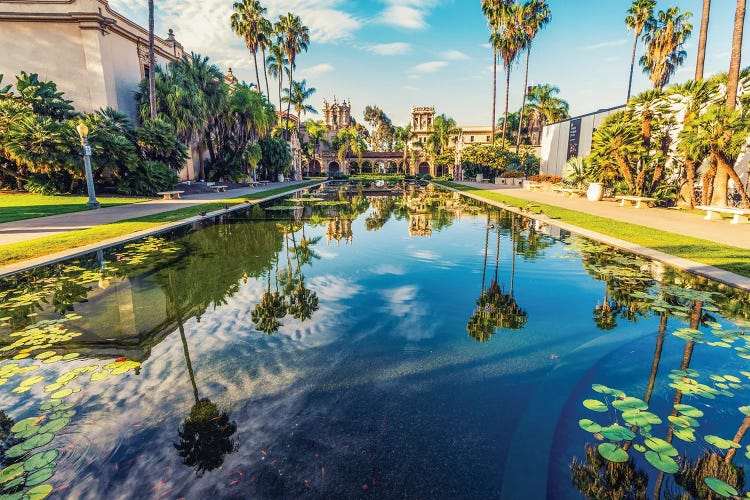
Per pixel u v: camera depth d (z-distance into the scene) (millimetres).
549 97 42062
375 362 3014
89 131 16281
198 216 11469
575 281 5191
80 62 20125
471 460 1937
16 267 5582
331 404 2438
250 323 3834
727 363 2928
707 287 4867
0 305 4301
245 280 5359
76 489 1735
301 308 4246
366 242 8086
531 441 2074
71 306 4273
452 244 7809
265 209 14398
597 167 17000
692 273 5453
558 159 26531
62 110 18281
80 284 5086
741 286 4684
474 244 7801
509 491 1729
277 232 9328
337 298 4605
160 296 4645
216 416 2303
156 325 3762
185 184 23047
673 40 27453
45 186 16594
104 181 19031
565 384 2654
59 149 15266
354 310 4191
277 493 1719
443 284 5141
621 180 16969
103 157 16719
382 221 11242
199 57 24484
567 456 1961
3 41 19750
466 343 3350
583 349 3201
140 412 2340
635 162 16094
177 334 3551
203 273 5695
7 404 2414
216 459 1940
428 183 36656
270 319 3938
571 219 10852
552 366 2920
